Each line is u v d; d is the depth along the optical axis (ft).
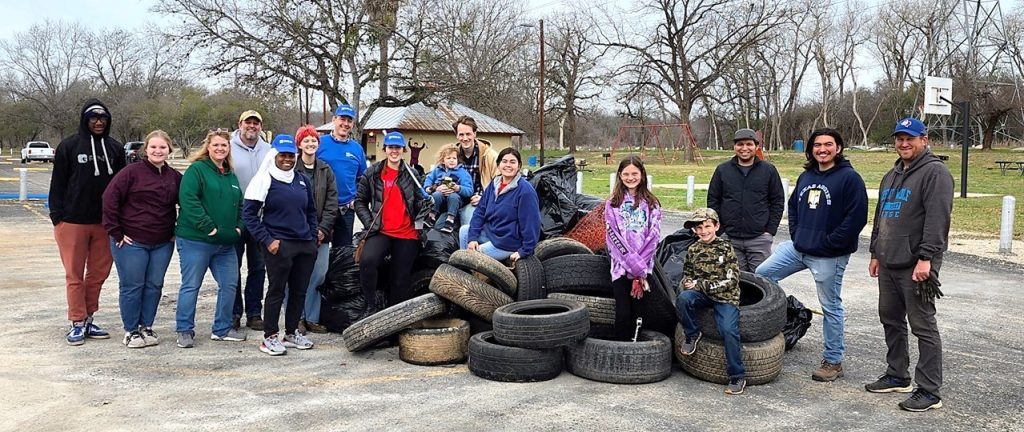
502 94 141.08
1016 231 47.88
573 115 207.72
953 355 20.25
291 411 15.24
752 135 21.21
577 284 19.72
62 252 20.08
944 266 35.76
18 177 106.83
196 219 19.43
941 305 27.02
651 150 220.84
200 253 20.02
